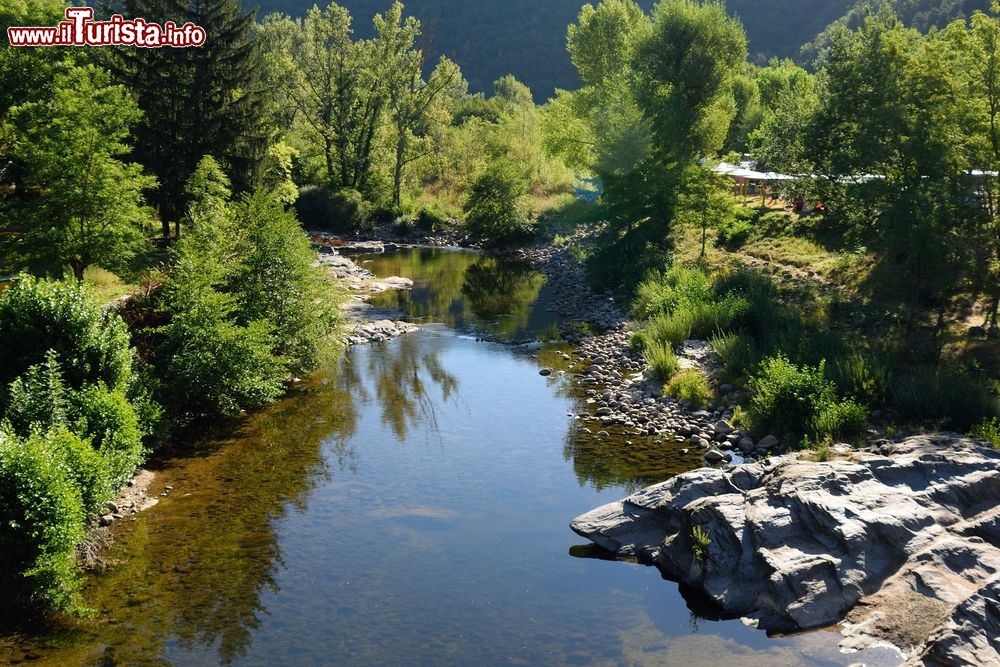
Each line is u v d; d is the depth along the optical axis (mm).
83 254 25594
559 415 20203
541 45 162750
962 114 22938
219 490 15492
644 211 37469
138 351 18797
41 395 13742
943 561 10453
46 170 24797
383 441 18391
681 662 9820
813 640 9945
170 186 40188
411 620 10961
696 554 11742
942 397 16672
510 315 33375
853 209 29828
